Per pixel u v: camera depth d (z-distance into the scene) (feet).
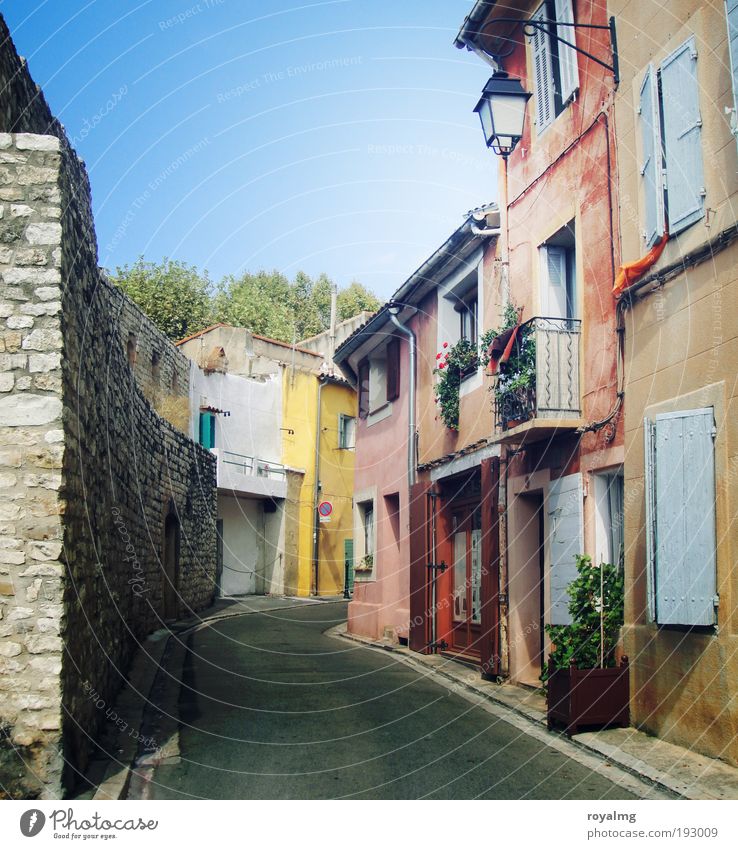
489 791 17.74
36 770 16.25
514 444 30.99
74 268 19.47
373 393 54.24
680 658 20.88
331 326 97.91
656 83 23.35
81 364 20.18
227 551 83.10
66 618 17.12
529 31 33.60
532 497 32.89
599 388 26.84
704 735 19.77
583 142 28.66
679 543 20.83
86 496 20.53
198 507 61.82
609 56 26.89
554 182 30.81
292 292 103.76
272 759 20.16
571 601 24.13
